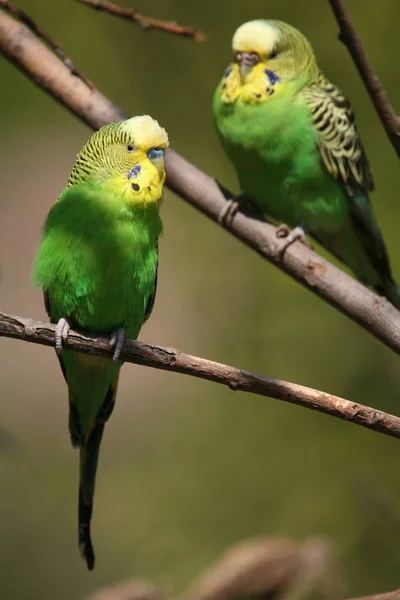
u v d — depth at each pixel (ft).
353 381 37.29
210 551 37.22
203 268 40.96
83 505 23.63
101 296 22.31
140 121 22.34
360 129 39.52
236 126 30.27
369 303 23.93
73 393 23.77
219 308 40.32
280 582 18.39
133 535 38.60
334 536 35.65
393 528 34.06
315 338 38.06
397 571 34.14
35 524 41.63
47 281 22.45
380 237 31.53
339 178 30.81
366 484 32.99
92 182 22.20
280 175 30.66
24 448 36.24
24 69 25.23
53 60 25.18
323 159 30.37
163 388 45.80
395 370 37.19
